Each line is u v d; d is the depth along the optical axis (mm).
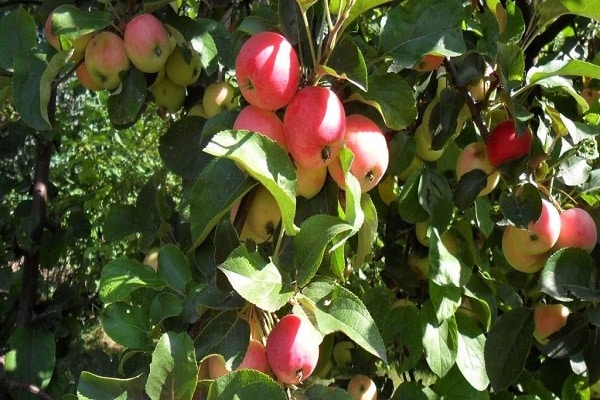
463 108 723
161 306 562
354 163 504
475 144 683
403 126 548
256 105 487
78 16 659
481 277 720
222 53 727
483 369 707
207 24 729
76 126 1930
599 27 1009
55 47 714
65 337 1122
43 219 1100
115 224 779
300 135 473
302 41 522
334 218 474
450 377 750
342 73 497
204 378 506
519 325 679
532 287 748
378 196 815
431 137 688
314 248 476
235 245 502
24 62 695
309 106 473
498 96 683
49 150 1139
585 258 615
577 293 602
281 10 527
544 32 859
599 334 657
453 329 687
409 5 573
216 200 491
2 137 1140
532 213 612
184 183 754
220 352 491
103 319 575
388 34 572
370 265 1044
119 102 705
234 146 446
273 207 520
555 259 612
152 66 691
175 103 794
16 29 770
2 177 1175
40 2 958
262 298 457
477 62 667
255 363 492
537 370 858
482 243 830
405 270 787
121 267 600
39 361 928
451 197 681
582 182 671
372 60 574
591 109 760
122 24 698
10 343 931
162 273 609
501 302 831
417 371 834
